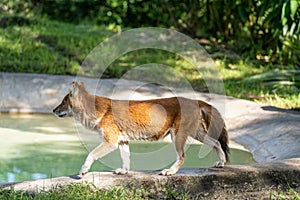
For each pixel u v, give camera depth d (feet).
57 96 38.19
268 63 48.08
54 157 28.12
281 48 47.60
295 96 38.34
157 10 59.47
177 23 56.44
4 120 35.86
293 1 39.50
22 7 61.62
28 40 49.19
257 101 37.45
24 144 30.37
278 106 36.11
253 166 22.81
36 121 35.73
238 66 47.09
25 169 25.95
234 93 39.29
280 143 28.35
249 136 30.96
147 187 21.38
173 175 21.79
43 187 20.48
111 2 62.34
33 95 38.34
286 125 30.07
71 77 40.06
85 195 20.16
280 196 21.02
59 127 34.35
